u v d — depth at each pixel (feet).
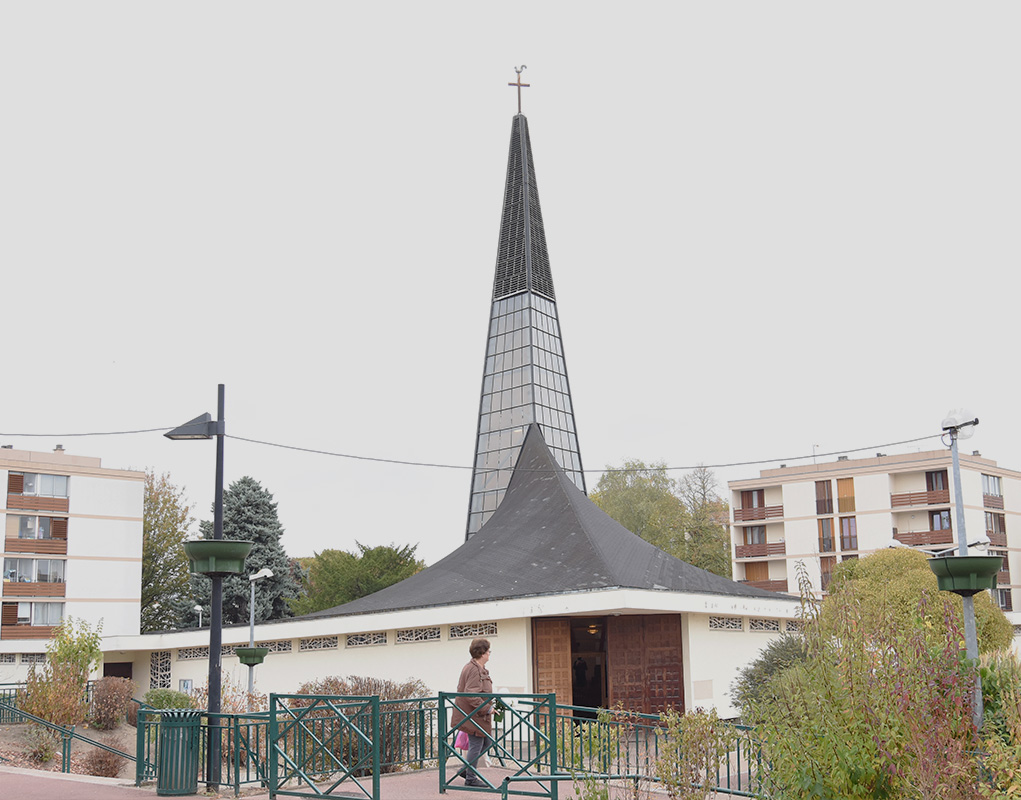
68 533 163.02
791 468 193.36
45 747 70.28
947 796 25.39
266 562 178.40
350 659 98.99
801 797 27.04
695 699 84.74
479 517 135.13
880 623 29.71
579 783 38.01
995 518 184.65
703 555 191.62
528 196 150.92
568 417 141.69
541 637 86.84
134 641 120.98
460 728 37.17
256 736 42.88
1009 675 32.91
